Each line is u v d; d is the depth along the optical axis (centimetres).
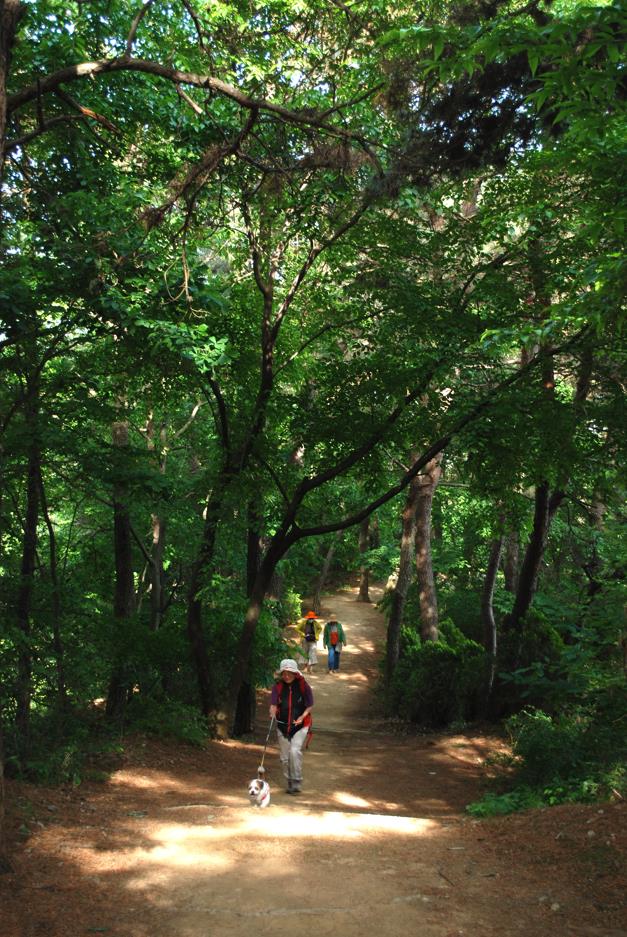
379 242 1259
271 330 1289
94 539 1855
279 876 519
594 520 1566
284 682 967
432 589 2080
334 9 1163
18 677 975
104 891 484
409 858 570
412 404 1289
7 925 427
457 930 431
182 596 2195
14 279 1012
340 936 422
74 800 746
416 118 859
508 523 1462
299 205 1114
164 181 1204
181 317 1062
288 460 1538
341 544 4147
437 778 1171
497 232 1170
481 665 1652
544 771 916
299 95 1161
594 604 1257
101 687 1153
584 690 1130
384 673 2353
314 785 1068
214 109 1094
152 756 1053
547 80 515
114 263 995
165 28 1134
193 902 470
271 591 2067
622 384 1199
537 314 1162
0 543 1286
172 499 1369
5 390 1197
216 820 700
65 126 1027
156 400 1351
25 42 971
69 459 1227
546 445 1087
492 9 770
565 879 513
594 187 859
